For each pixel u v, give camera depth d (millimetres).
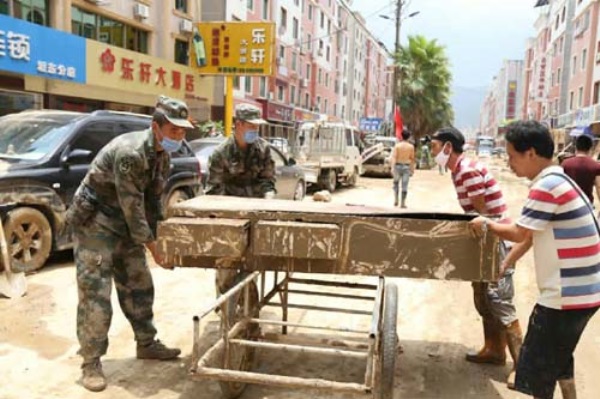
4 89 14898
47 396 3748
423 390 4043
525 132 3021
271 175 5031
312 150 17688
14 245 6422
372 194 18469
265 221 3549
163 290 6395
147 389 3906
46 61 15594
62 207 6879
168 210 3781
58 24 17047
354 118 63531
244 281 3613
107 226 3881
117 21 20359
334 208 3830
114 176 3762
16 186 6402
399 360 4590
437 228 3365
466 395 3982
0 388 3842
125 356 4469
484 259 3336
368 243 3441
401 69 42938
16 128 7441
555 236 2938
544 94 51062
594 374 4422
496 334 4461
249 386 4004
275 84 36062
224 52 21844
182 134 3803
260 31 21453
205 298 6113
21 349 4516
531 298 6684
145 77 20031
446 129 4281
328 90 51406
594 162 5984
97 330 3861
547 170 3012
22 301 5680
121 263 4223
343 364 4453
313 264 3547
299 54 41219
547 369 3035
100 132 7637
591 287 2914
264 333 4113
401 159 14359
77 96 17281
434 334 5270
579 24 38375
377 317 3152
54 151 6949
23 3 16047
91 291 3842
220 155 4867
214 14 27203
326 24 49031
